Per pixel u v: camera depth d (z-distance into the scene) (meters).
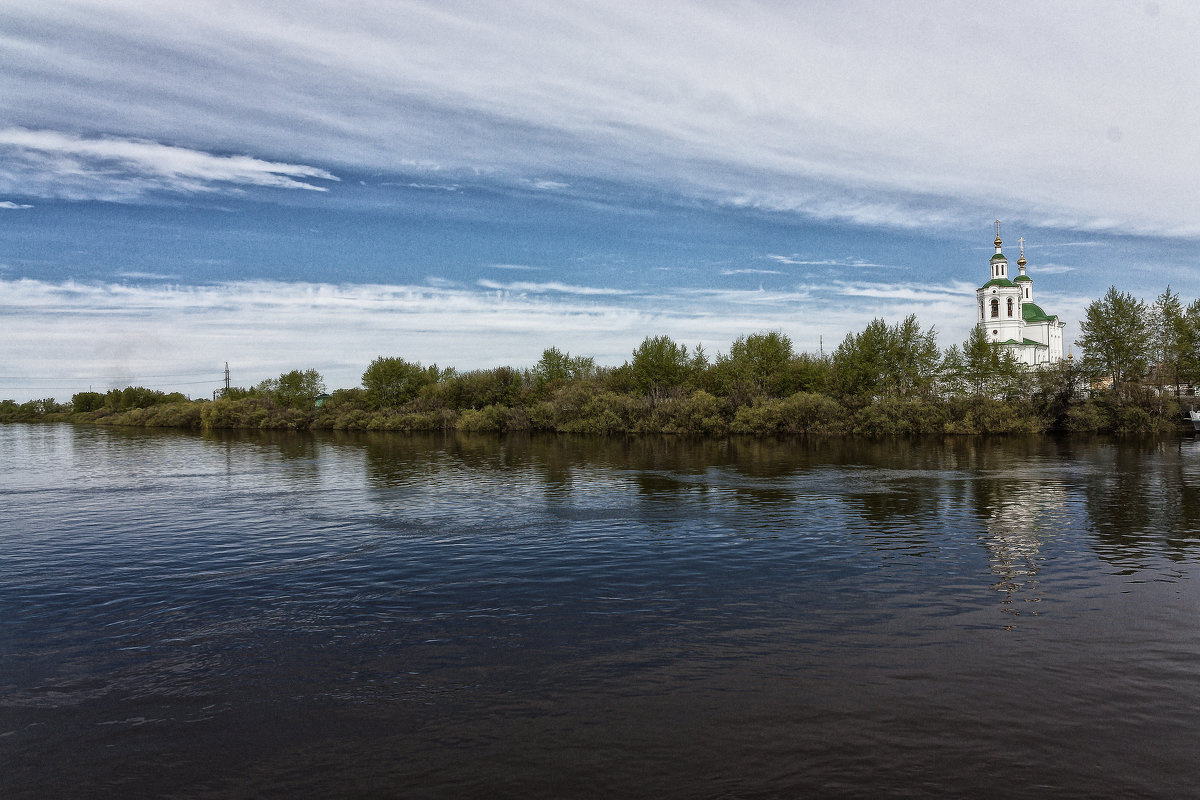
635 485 44.50
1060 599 19.17
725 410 101.69
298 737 12.05
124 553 26.09
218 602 19.84
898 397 94.25
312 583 21.72
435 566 23.73
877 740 11.59
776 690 13.52
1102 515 31.78
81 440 110.00
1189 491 38.94
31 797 10.38
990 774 10.57
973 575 21.80
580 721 12.42
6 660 15.63
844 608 18.62
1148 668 14.34
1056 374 93.81
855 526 29.89
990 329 150.25
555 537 28.31
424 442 95.44
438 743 11.75
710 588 20.72
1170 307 90.44
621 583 21.39
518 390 130.38
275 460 67.19
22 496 42.28
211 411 151.88
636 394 112.88
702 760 11.06
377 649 16.06
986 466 53.25
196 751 11.64
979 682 13.74
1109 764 10.79
